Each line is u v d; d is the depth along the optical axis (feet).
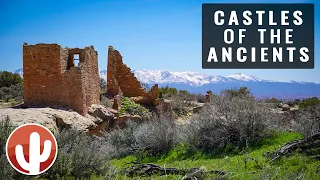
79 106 68.95
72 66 76.02
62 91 69.00
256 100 57.72
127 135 64.34
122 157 58.08
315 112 64.44
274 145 47.93
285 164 36.45
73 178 34.06
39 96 69.62
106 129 79.97
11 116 52.44
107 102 94.79
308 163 36.45
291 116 77.15
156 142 56.03
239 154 47.21
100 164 37.63
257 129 52.65
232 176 33.53
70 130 46.78
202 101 165.27
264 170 31.89
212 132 52.95
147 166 40.55
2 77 172.55
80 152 36.99
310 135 42.78
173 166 43.16
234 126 52.95
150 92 111.14
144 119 92.27
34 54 69.87
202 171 34.55
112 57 110.93
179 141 58.34
